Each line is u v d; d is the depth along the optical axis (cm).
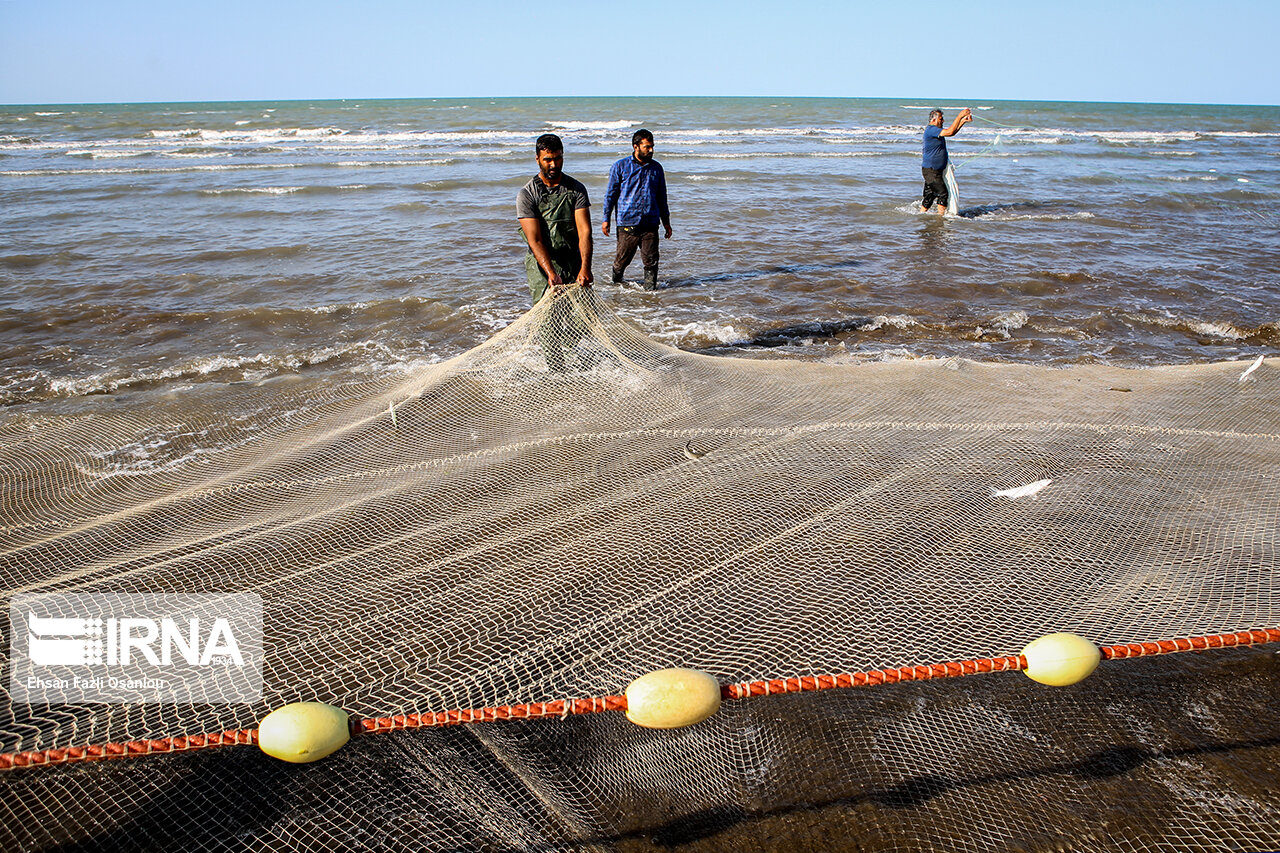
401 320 738
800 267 956
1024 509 337
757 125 4334
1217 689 253
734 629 264
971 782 218
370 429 420
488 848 198
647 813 208
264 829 201
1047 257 1018
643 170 805
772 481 362
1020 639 251
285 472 381
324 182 1794
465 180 1797
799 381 487
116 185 1727
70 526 341
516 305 784
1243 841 200
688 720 194
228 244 1082
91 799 207
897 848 199
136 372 586
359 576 295
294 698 234
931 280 888
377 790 212
